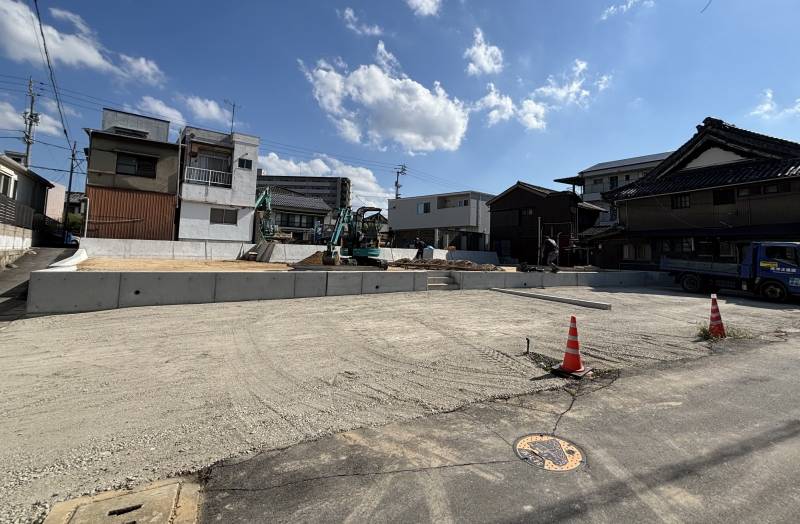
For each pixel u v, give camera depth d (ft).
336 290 34.30
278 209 113.29
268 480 7.71
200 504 6.93
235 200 76.79
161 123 79.10
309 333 20.72
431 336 20.89
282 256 64.80
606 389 13.29
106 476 7.72
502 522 6.59
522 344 19.52
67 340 18.02
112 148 66.90
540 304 33.60
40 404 11.16
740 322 26.91
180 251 63.67
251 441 9.27
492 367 15.67
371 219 56.39
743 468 8.36
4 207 48.55
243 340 18.92
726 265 43.83
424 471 8.10
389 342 19.39
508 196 104.58
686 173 65.41
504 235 104.99
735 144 58.49
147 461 8.30
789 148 53.31
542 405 11.81
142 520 6.41
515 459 8.63
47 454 8.48
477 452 8.91
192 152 73.97
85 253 52.49
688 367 16.01
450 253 90.74
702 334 21.89
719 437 9.80
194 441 9.21
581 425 10.42
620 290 48.21
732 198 56.80
